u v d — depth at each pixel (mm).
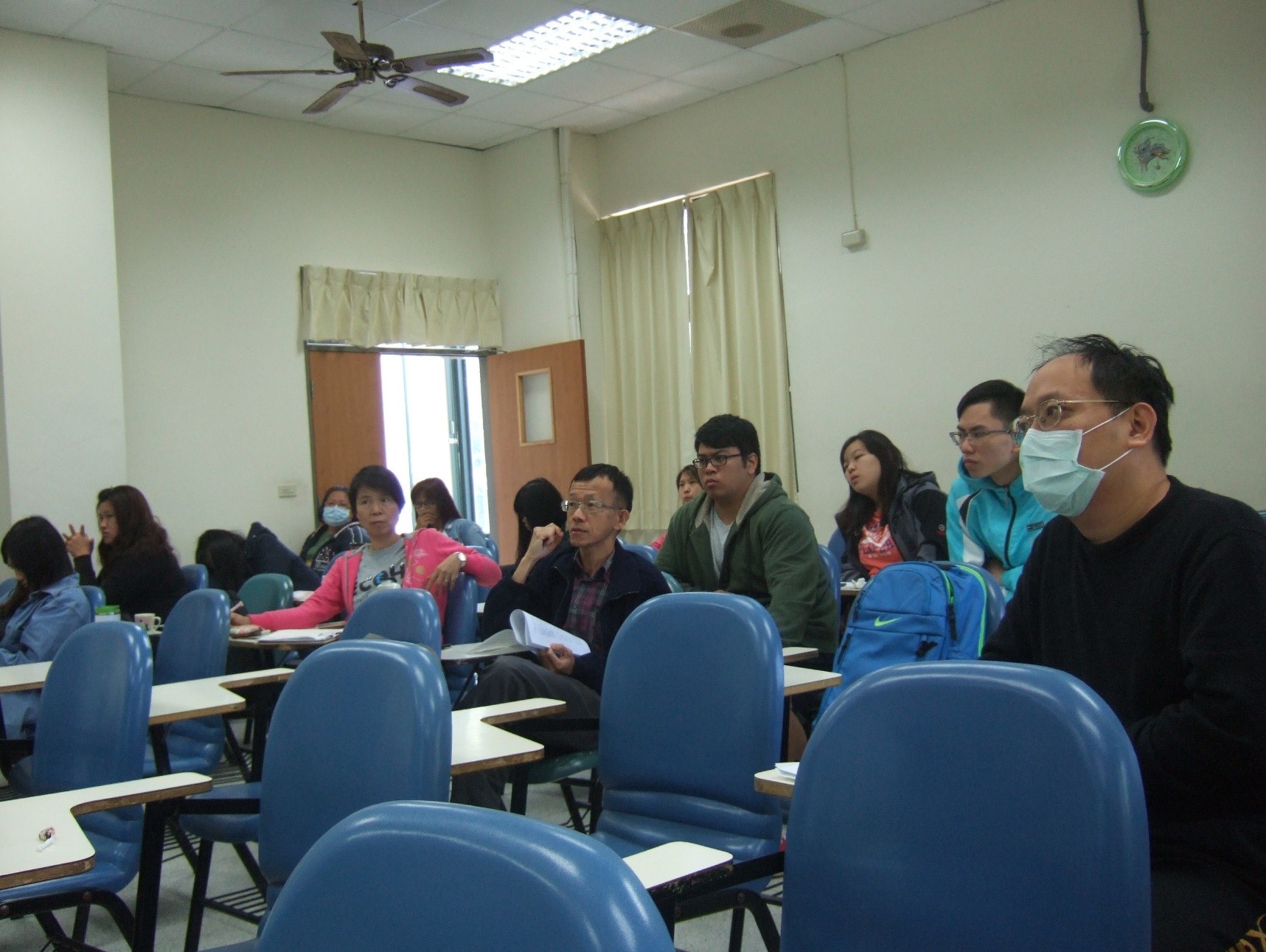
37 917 1993
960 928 1160
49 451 5242
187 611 3158
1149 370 1515
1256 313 4695
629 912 707
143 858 1771
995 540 2799
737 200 6645
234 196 6578
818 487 6336
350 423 6965
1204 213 4828
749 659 1896
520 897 724
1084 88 5188
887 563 3877
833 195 6191
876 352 6031
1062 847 1101
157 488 6199
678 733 1955
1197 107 4832
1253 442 4711
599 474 2871
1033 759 1138
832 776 1293
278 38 5547
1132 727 1428
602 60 6102
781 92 6418
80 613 3498
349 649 1774
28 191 5266
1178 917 1289
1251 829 1374
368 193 7172
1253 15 4660
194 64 5824
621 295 7324
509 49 5918
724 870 1335
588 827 3213
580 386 7148
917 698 1241
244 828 2207
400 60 4973
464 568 3613
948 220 5703
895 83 5887
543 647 2598
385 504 3816
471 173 7695
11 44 5266
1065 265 5277
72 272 5363
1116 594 1511
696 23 5617
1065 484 1500
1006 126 5465
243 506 6516
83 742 2223
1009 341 5488
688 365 6934
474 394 7898
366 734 1687
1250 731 1308
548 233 7359
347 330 6965
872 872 1236
